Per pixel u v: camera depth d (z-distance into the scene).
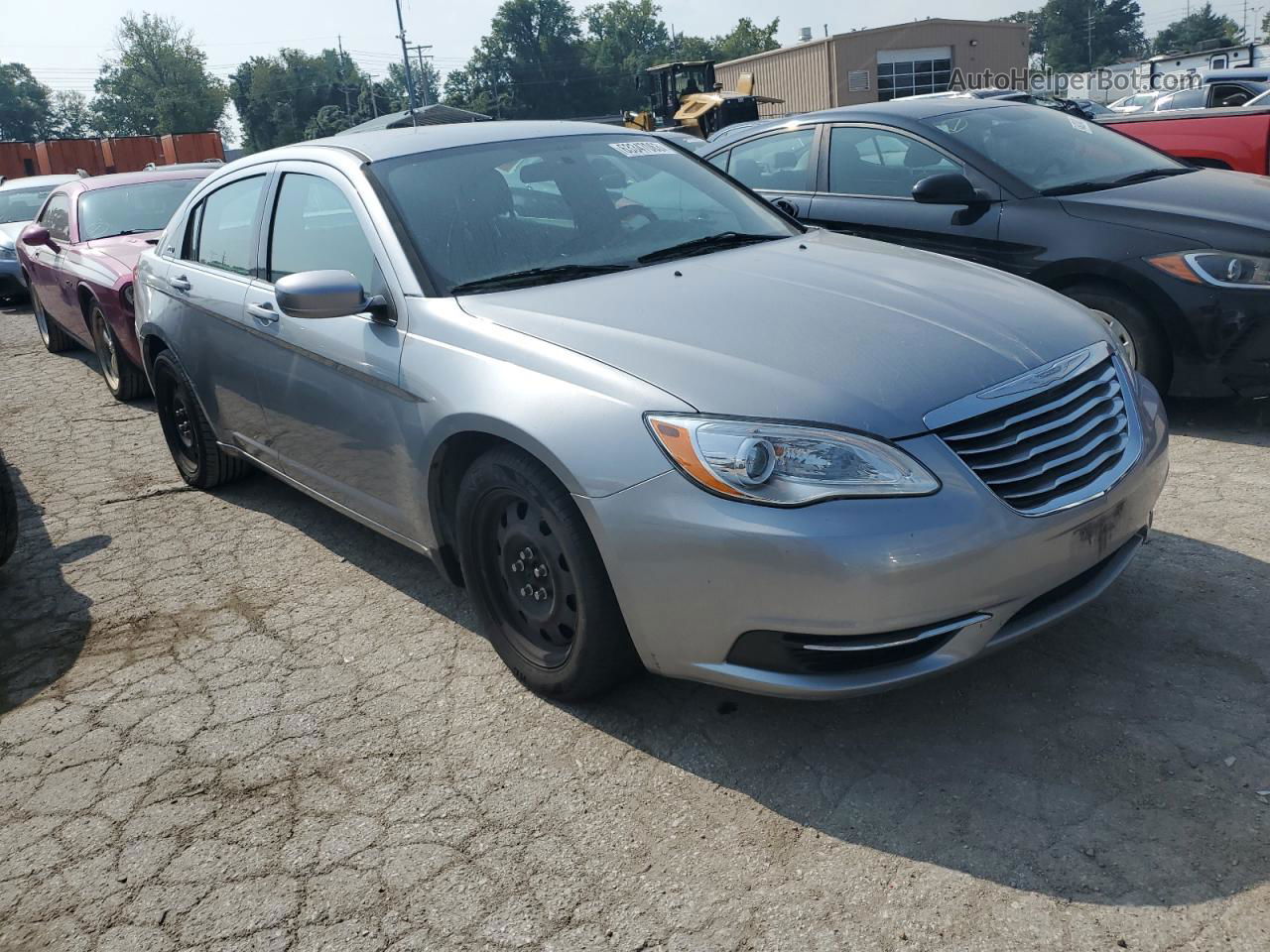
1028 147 5.66
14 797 3.01
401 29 62.84
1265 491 4.17
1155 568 3.59
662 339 2.85
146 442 6.48
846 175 6.12
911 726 2.88
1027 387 2.70
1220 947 2.07
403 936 2.34
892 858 2.42
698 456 2.54
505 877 2.49
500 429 2.89
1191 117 8.52
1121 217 4.97
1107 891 2.25
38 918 2.52
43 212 9.56
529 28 110.62
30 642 3.96
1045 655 3.13
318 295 3.26
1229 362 4.69
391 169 3.74
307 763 3.02
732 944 2.22
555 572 2.95
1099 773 2.62
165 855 2.69
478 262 3.46
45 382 8.59
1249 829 2.37
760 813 2.62
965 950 2.14
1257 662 3.00
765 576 2.46
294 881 2.55
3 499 4.35
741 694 3.12
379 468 3.54
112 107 120.94
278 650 3.70
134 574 4.47
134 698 3.48
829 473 2.46
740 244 3.79
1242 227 4.64
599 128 4.38
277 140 108.50
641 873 2.46
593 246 3.62
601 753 2.92
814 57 40.50
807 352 2.73
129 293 6.86
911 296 3.11
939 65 40.34
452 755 2.98
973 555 2.47
